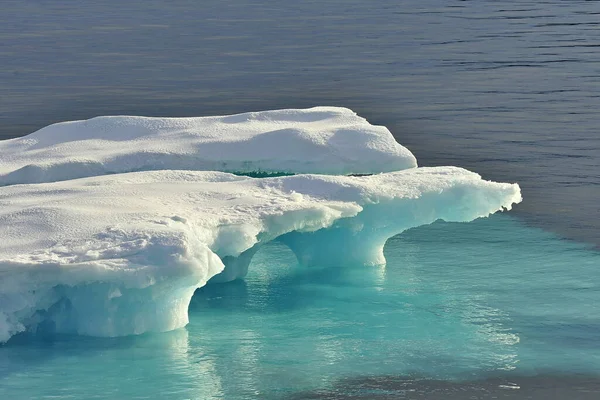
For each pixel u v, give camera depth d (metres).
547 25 105.44
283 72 78.62
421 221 26.36
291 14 126.75
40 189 26.23
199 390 19.08
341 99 65.50
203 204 24.19
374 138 37.22
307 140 36.69
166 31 108.44
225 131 38.91
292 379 19.81
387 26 110.50
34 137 39.66
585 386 19.72
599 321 23.69
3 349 20.95
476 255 30.17
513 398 19.06
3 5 141.25
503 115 59.06
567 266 28.86
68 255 20.34
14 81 74.44
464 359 21.12
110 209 23.14
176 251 20.33
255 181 26.36
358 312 24.30
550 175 43.41
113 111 60.78
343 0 147.50
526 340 22.33
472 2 136.88
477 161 46.84
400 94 67.44
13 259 20.00
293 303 25.00
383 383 19.69
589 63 79.44
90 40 100.56
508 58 83.25
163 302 21.89
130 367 20.17
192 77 76.00
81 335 21.72
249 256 27.02
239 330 22.78
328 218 24.23
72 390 18.97
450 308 24.67
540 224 34.59
